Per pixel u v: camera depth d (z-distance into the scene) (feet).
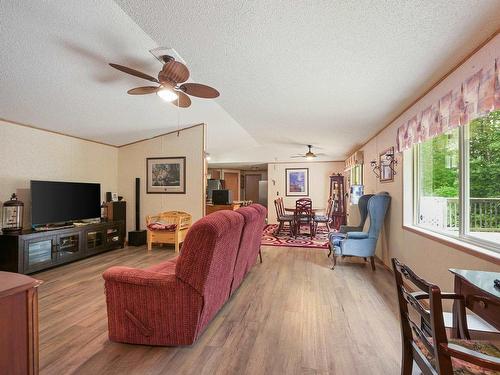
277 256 15.52
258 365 5.88
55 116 12.76
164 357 6.14
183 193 18.02
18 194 12.82
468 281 4.39
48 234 12.30
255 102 11.84
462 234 7.41
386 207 12.72
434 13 5.17
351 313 8.36
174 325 6.39
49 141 14.35
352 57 7.15
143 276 6.41
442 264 7.89
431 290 3.33
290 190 30.27
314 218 21.71
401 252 11.37
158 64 9.07
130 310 6.53
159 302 6.39
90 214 15.47
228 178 36.17
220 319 7.96
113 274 6.51
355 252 12.91
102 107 12.62
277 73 8.66
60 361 5.96
